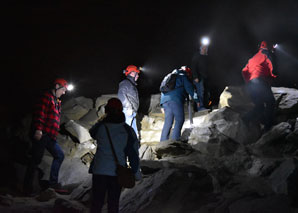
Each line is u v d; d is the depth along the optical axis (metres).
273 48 6.13
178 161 5.59
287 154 5.37
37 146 5.22
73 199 4.95
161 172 4.77
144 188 4.59
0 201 4.56
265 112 6.03
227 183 4.79
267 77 5.98
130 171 3.60
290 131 5.53
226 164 5.26
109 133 3.73
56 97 5.52
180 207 4.23
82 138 6.82
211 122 6.46
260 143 5.64
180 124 6.39
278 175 4.53
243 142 5.95
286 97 6.40
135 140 3.78
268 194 4.30
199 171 4.83
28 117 7.36
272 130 5.68
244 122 6.12
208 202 4.35
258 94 5.91
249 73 6.23
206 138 5.96
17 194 5.40
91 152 6.66
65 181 5.89
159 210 4.15
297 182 4.21
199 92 7.91
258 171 4.94
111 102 3.89
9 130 7.09
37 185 5.82
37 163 5.25
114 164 3.63
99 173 3.60
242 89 7.14
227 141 5.81
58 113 5.49
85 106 8.00
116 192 3.64
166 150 5.92
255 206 3.81
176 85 6.46
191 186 4.56
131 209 4.23
